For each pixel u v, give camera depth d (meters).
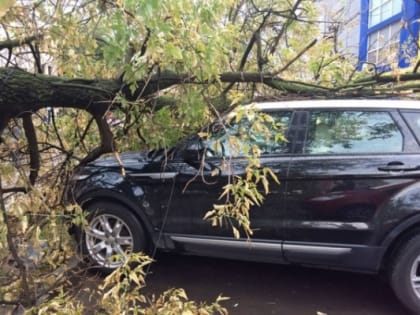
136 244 4.16
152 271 4.43
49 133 4.86
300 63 4.83
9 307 3.09
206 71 3.18
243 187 3.08
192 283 4.14
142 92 3.56
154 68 3.54
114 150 4.14
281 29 4.68
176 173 3.95
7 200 3.65
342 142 3.58
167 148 4.05
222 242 3.85
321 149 3.62
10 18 3.27
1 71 3.32
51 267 3.48
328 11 5.57
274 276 4.32
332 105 3.67
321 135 3.64
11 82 3.30
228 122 3.35
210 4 3.08
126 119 4.25
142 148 4.63
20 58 3.87
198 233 3.94
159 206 4.05
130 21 2.99
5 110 3.50
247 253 3.81
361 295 3.89
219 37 3.15
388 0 10.25
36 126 4.67
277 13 4.39
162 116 4.02
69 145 4.93
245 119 3.54
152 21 2.76
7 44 3.61
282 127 3.63
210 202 3.85
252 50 4.73
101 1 3.11
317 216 3.56
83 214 3.62
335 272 4.41
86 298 3.52
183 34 2.94
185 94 3.64
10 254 3.11
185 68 3.25
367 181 3.43
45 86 3.45
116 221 4.25
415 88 4.40
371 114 3.56
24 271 2.93
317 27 4.86
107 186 4.18
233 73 4.14
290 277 4.30
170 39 2.98
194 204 3.92
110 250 4.22
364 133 3.55
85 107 3.81
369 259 3.46
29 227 3.17
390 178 3.38
